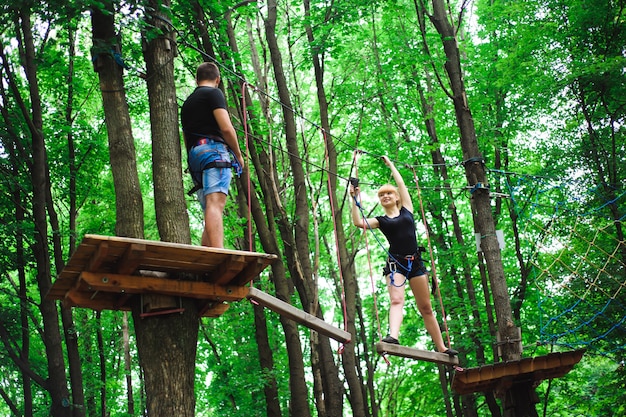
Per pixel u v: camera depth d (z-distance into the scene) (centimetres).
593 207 1803
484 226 1338
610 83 1711
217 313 772
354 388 1728
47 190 1597
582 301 1792
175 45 893
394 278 746
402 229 760
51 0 929
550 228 1812
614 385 1802
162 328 732
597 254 1814
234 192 2208
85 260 607
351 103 2027
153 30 848
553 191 1931
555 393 2323
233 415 1928
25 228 1493
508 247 2189
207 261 625
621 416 1941
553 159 1891
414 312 2392
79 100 1917
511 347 1250
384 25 1984
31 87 1514
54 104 1752
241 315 2062
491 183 2041
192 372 739
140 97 1812
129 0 864
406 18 1975
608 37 1780
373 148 2112
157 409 714
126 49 1195
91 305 695
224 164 654
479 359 1991
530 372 1072
